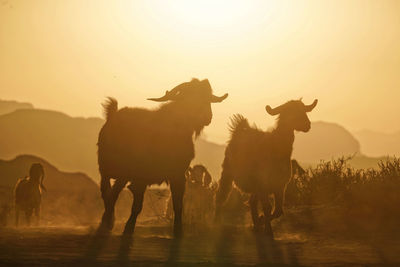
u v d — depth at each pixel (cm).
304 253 1292
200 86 1524
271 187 1622
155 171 1520
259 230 1666
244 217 1994
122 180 1597
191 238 1484
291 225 1734
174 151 1503
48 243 1332
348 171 2148
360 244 1416
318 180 2122
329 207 1886
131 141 1534
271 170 1622
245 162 1694
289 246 1386
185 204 1856
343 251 1315
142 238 1442
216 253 1274
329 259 1226
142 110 1585
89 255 1206
